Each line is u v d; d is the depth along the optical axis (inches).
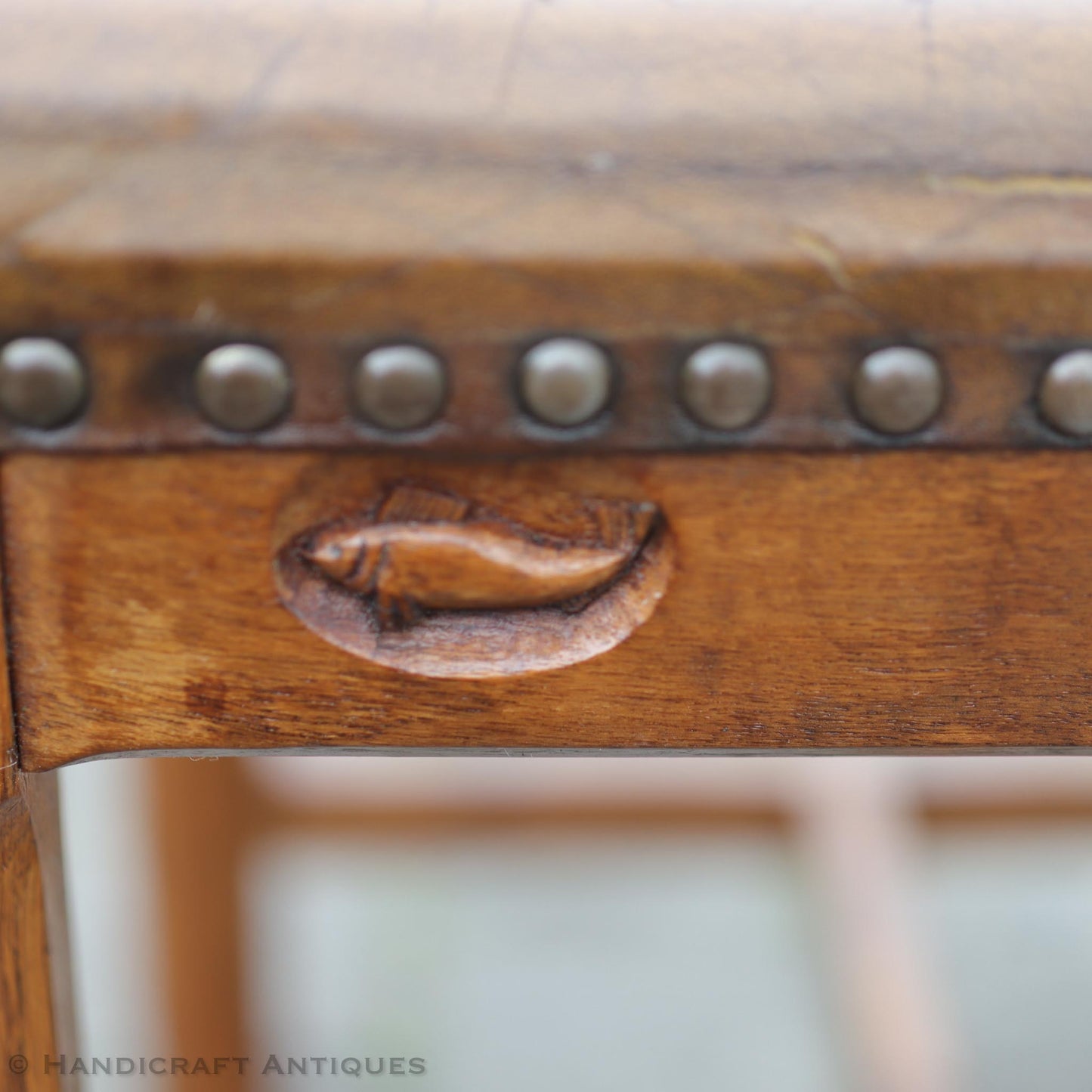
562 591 19.0
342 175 18.5
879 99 18.6
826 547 19.0
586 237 18.4
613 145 18.5
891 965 51.1
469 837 62.1
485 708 19.2
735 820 61.8
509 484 18.9
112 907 66.0
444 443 18.6
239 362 18.4
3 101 18.5
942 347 18.6
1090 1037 61.5
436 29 18.7
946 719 19.2
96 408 18.6
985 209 18.5
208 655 19.1
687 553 19.0
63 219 18.4
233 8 18.7
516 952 71.4
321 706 19.2
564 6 18.8
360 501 18.9
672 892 76.0
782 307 18.5
